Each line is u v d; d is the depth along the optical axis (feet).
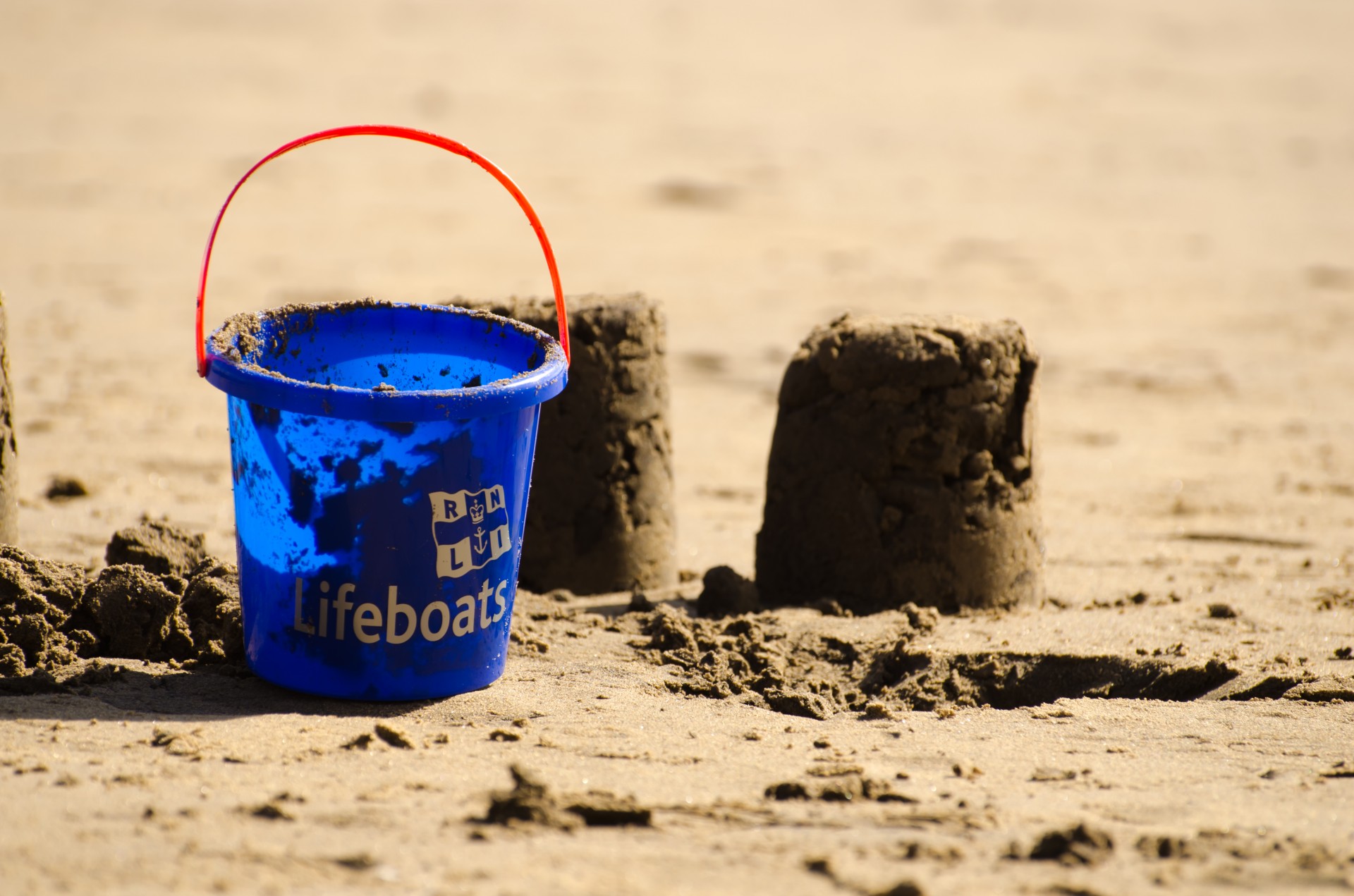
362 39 120.26
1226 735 19.74
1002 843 15.52
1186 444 43.32
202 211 70.79
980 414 25.84
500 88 105.50
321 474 19.15
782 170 87.66
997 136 99.55
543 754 18.20
